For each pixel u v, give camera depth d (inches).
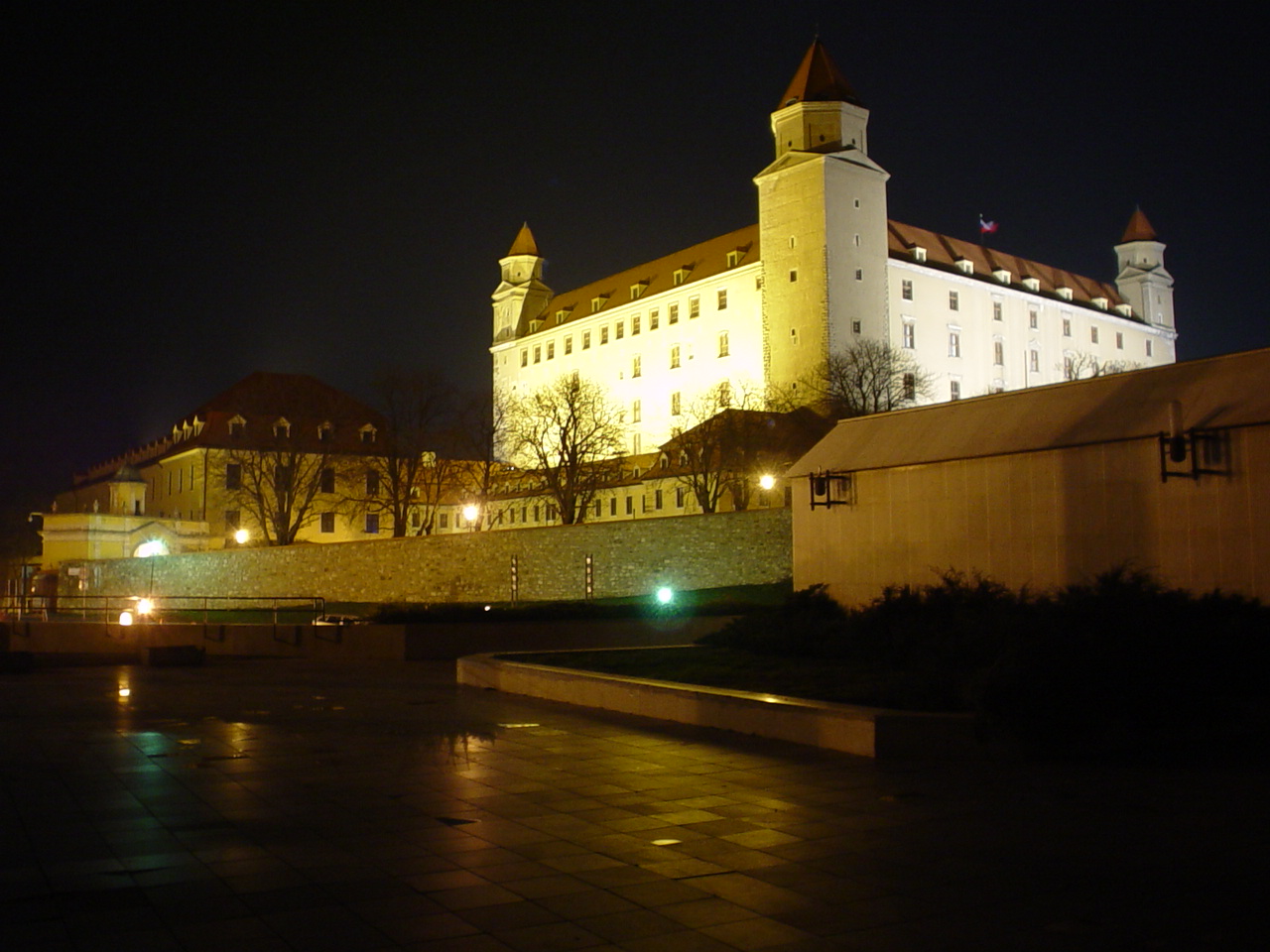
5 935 271.7
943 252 4284.0
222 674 1025.5
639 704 679.7
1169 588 770.8
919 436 1020.5
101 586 2851.9
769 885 316.2
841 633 784.9
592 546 1966.0
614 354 4579.2
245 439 3720.5
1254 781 456.4
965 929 276.4
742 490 2783.0
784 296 3818.9
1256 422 752.3
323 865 338.0
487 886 315.9
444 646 1197.1
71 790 454.0
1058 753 502.3
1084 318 4719.5
